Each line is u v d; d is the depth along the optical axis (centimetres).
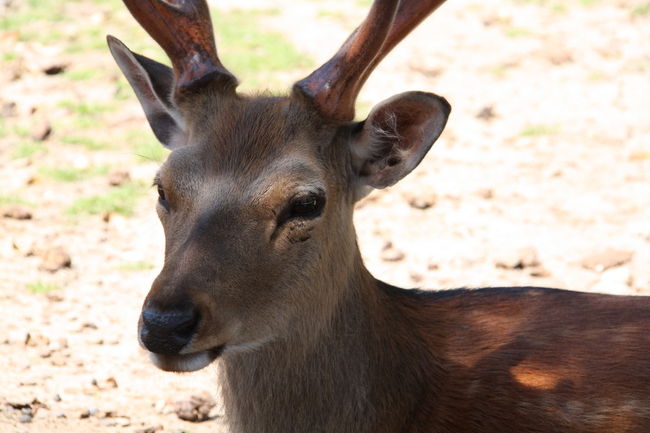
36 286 1141
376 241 1281
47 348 1027
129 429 905
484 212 1355
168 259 639
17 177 1398
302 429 705
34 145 1496
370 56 671
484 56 1891
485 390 720
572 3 2181
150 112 767
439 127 683
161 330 607
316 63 1809
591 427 709
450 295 779
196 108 691
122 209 1335
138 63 733
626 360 722
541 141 1559
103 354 1027
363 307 709
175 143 758
